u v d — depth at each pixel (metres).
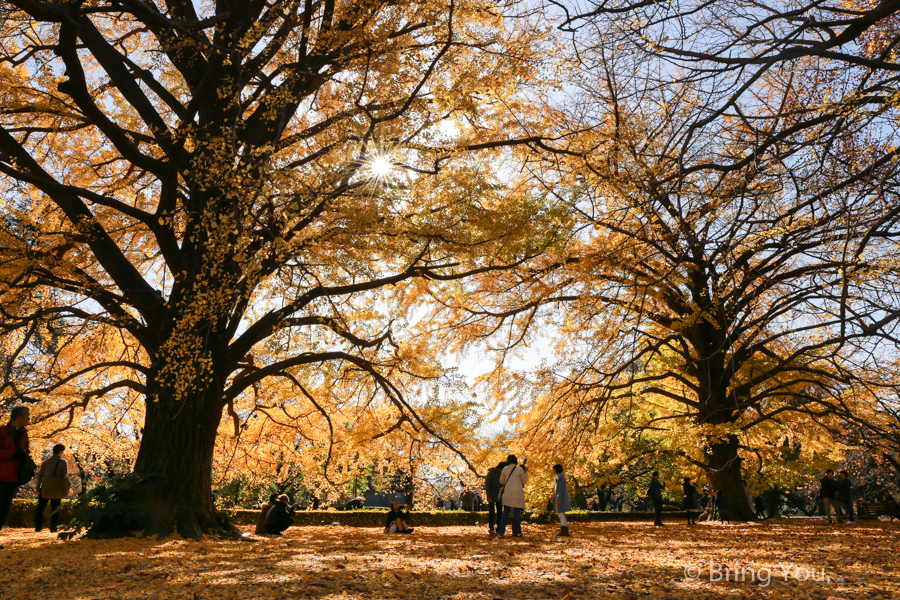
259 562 6.52
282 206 8.59
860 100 5.72
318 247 8.95
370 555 7.46
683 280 10.48
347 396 14.83
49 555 6.82
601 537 11.41
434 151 9.12
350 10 8.86
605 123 11.07
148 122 10.58
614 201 9.87
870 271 7.31
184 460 9.75
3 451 7.06
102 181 13.40
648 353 19.44
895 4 4.84
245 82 9.85
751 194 6.18
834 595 4.83
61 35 7.82
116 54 10.47
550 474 15.95
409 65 9.80
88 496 9.24
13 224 10.65
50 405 13.18
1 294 9.97
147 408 10.22
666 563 6.93
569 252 13.02
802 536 11.73
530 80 10.45
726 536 11.80
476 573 5.89
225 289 8.75
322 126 11.01
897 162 5.56
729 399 16.48
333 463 15.66
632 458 18.25
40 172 9.66
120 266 10.48
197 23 8.81
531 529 14.82
